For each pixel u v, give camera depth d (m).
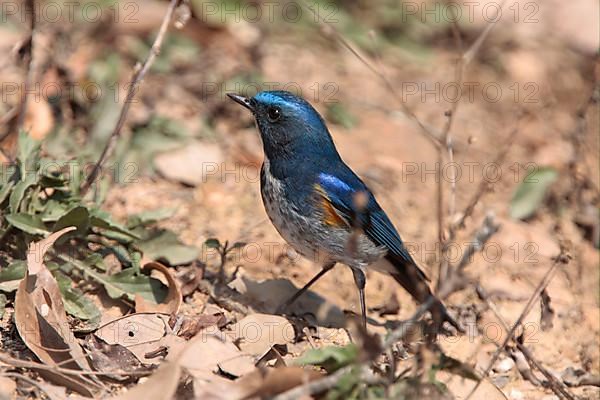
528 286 12.20
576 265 12.84
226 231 11.86
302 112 10.35
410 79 16.67
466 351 10.53
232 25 15.76
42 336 8.59
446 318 10.64
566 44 18.80
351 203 10.33
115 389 8.37
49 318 8.62
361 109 15.48
